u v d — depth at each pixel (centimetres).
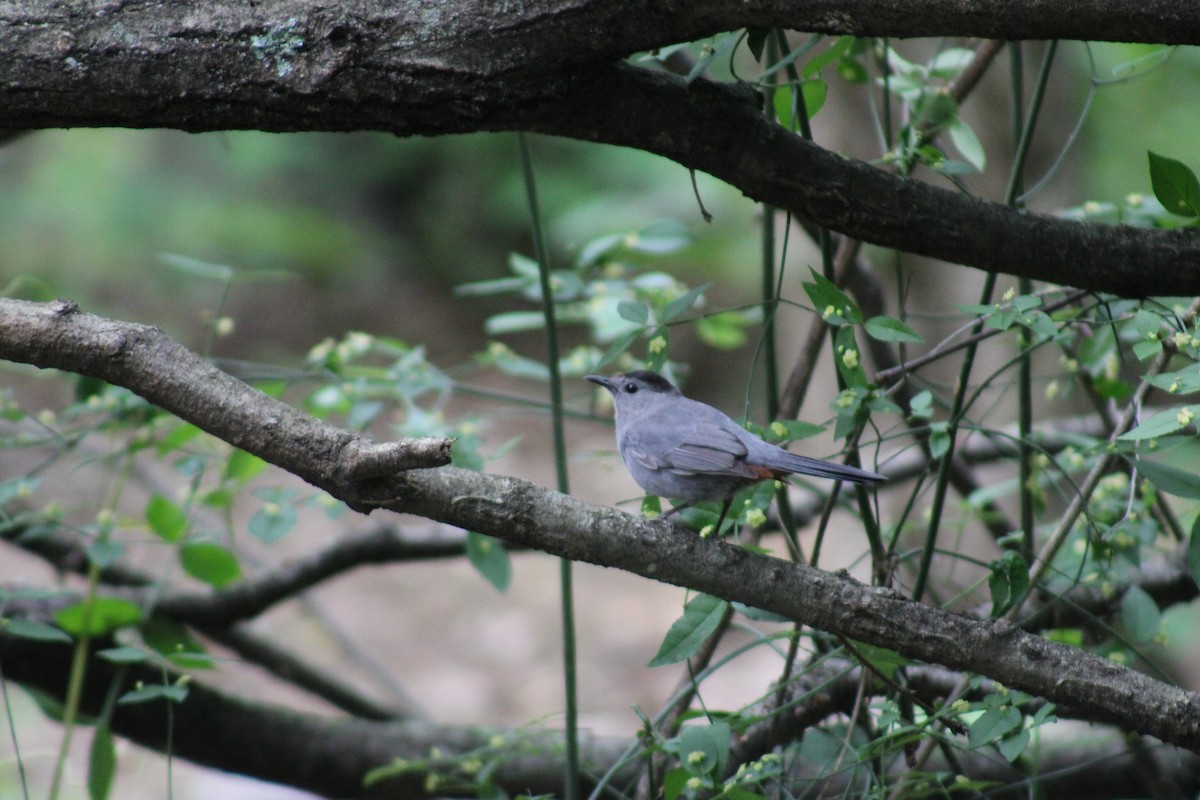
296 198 2553
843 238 762
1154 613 595
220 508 790
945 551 573
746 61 1170
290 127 516
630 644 1702
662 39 485
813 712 634
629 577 1877
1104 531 627
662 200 2244
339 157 2572
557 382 654
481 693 1580
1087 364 648
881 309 799
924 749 601
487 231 2528
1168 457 882
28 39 500
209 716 808
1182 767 718
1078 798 771
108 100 506
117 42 499
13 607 784
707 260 2209
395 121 507
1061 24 439
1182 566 691
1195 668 1245
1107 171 1619
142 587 855
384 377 775
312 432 477
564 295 787
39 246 2323
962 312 550
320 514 1864
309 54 494
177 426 727
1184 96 1655
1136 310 562
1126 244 540
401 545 849
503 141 2500
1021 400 638
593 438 2138
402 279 2502
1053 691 482
